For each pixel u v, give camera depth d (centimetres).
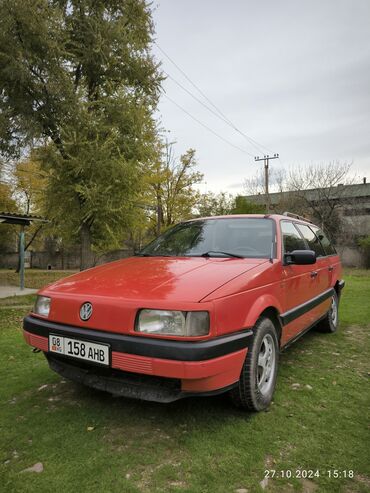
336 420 268
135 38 1244
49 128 1107
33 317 286
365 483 200
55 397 307
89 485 196
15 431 252
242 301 253
